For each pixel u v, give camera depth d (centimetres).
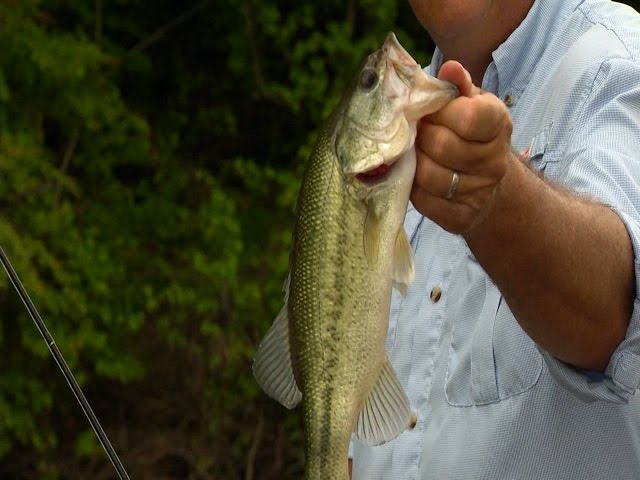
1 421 404
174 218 446
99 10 453
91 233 425
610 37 145
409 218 164
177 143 470
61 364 149
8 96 405
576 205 127
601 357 131
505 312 149
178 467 424
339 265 126
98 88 435
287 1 475
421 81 118
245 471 423
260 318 429
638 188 134
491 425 149
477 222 121
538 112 150
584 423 145
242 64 470
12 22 420
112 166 457
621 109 139
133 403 427
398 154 120
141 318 418
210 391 426
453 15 158
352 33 462
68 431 422
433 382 156
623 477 145
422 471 155
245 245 453
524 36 155
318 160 126
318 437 129
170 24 468
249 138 485
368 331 126
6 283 377
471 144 117
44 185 422
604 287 126
